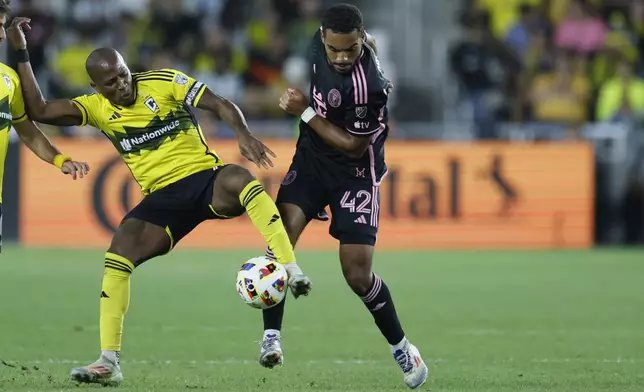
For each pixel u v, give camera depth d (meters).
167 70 22.86
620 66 65.00
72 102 22.94
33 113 22.91
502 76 65.69
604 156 60.34
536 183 58.31
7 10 21.86
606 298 40.66
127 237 22.56
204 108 22.58
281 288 21.62
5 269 47.47
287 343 30.05
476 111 64.44
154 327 32.81
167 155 22.69
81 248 55.84
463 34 68.44
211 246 57.38
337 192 22.78
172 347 29.05
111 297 22.34
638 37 71.00
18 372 24.19
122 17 67.31
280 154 56.06
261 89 65.12
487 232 58.16
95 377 21.88
